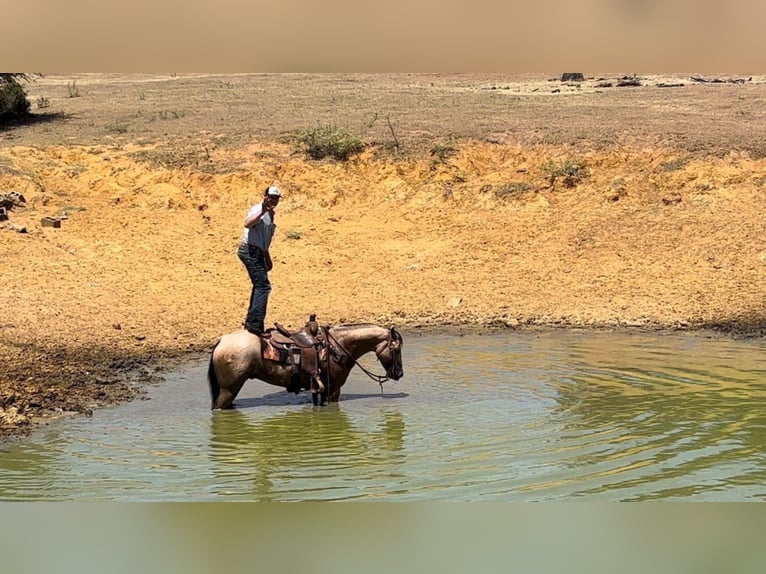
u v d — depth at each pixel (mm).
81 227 21250
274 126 28703
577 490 6898
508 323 16531
